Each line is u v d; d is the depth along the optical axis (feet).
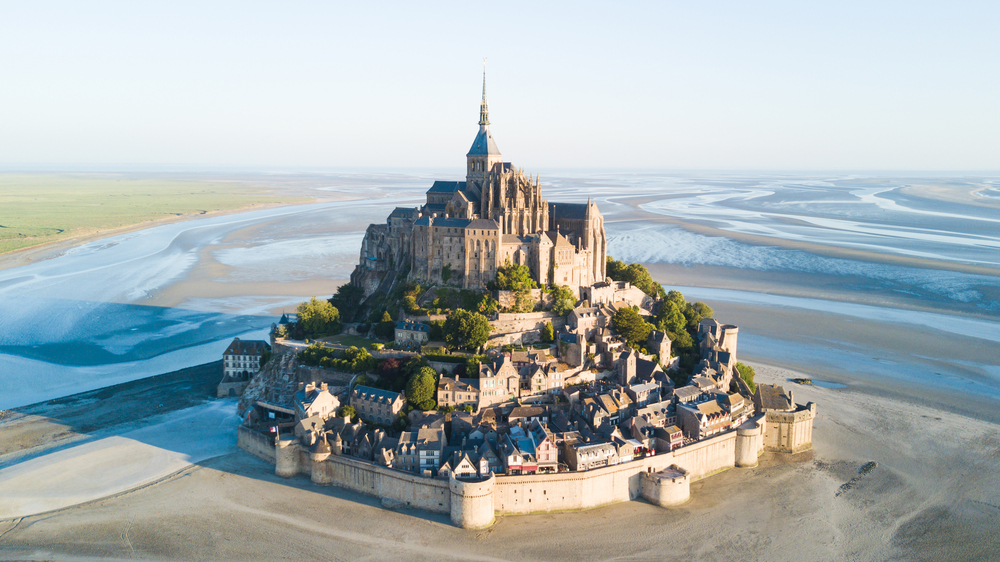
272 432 603.26
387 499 530.27
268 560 456.04
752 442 599.98
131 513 509.35
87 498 530.27
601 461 539.70
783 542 484.74
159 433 651.66
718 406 613.52
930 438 653.30
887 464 602.44
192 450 616.39
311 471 563.07
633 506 534.37
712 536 491.72
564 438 555.28
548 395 637.71
